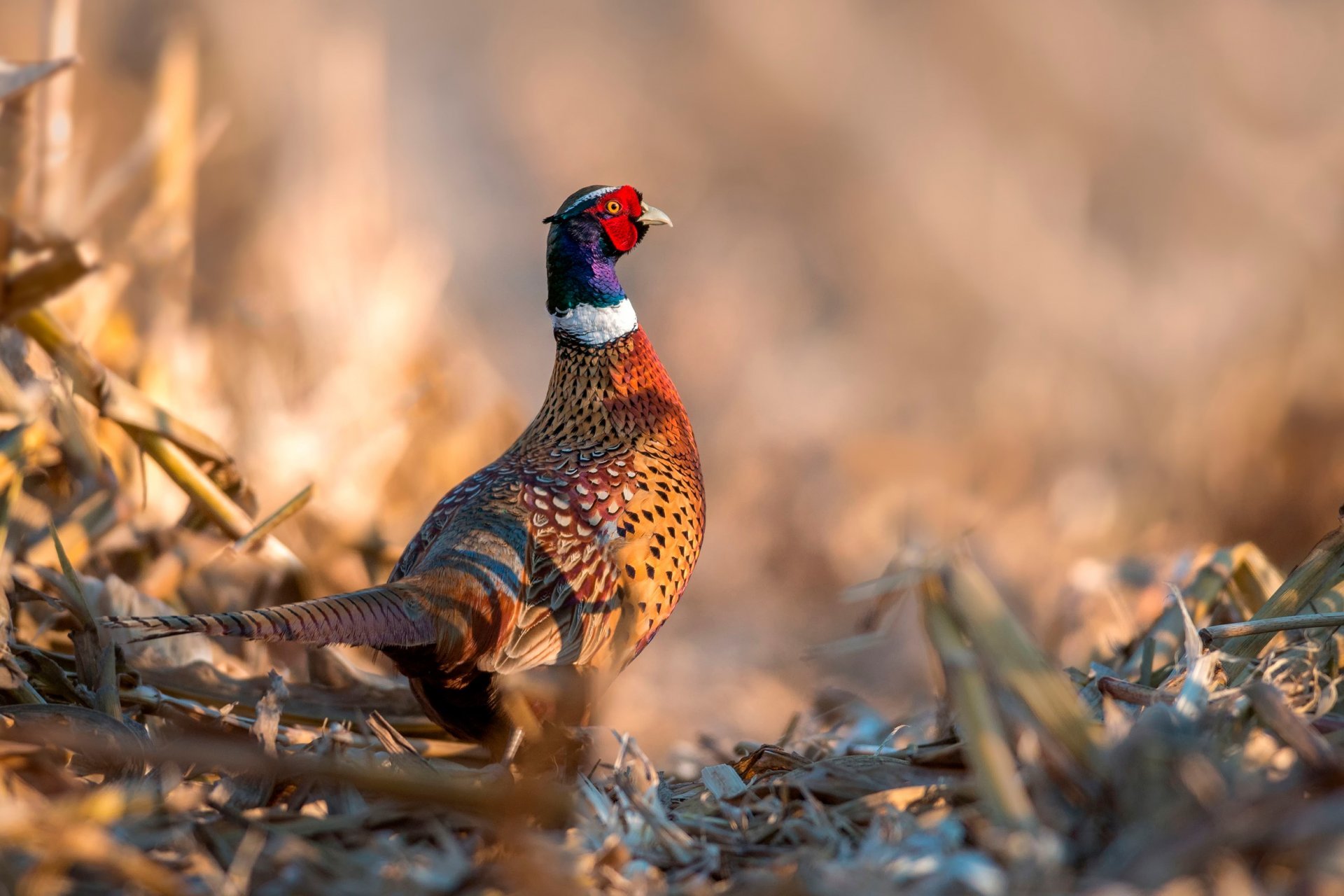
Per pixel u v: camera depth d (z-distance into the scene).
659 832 5.12
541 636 6.84
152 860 4.84
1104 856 4.40
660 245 24.61
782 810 5.29
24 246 6.54
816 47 27.61
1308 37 24.44
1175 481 16.19
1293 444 15.89
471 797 4.73
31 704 6.02
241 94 22.56
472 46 29.06
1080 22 25.59
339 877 4.78
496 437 13.84
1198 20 24.88
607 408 7.70
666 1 30.03
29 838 4.49
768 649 13.93
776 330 21.84
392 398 12.25
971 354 21.42
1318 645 5.70
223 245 19.05
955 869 4.36
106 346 9.54
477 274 23.72
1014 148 25.20
